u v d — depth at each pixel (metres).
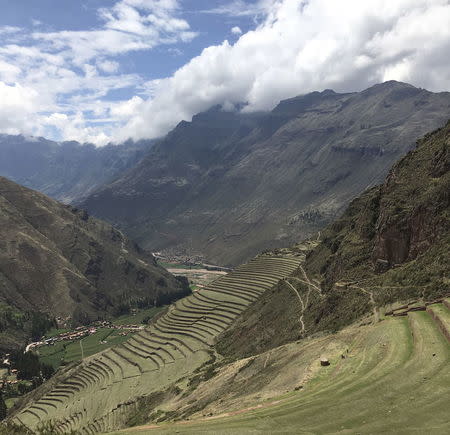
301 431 30.58
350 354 52.31
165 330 162.75
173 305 191.75
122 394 121.38
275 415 36.38
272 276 172.25
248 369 76.12
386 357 45.34
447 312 51.44
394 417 30.41
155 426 43.25
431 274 64.69
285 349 75.31
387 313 63.12
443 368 37.62
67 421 119.50
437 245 72.19
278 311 118.81
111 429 95.88
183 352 137.25
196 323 156.88
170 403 90.06
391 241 87.06
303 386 46.88
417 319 53.22
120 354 160.75
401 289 68.44
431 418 29.12
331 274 108.25
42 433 45.12
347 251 105.00
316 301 102.00
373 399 34.50
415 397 33.25
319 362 52.56
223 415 44.81
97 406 120.19
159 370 129.88
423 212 81.19
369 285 81.50
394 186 98.62
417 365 39.78
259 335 113.56
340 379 43.81
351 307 78.06
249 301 156.50
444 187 78.88
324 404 35.91
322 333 76.12
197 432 33.84
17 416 139.88
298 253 194.75
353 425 30.50
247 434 31.34
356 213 133.75
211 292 182.25
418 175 93.75
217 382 81.81
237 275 191.38
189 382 101.31
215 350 127.44
